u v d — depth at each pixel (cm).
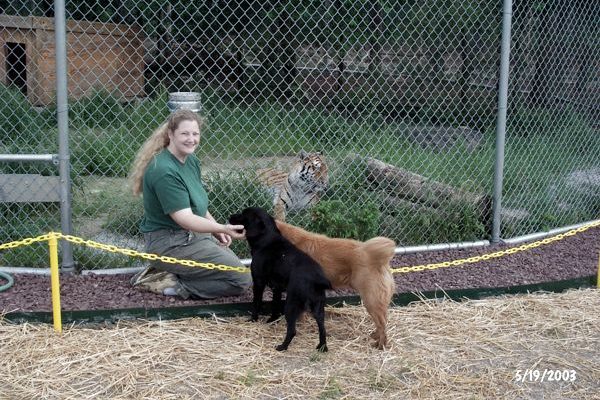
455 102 1077
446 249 621
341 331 447
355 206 621
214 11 1123
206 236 488
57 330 422
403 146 918
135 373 379
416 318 470
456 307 491
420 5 1018
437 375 395
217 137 828
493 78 1033
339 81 1121
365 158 720
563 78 943
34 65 1016
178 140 454
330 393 369
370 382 384
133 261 554
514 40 995
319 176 711
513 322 473
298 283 405
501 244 644
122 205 651
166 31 1082
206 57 1138
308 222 602
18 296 481
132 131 877
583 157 838
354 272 423
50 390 360
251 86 1105
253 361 400
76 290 497
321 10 1105
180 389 368
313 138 915
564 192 755
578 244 659
